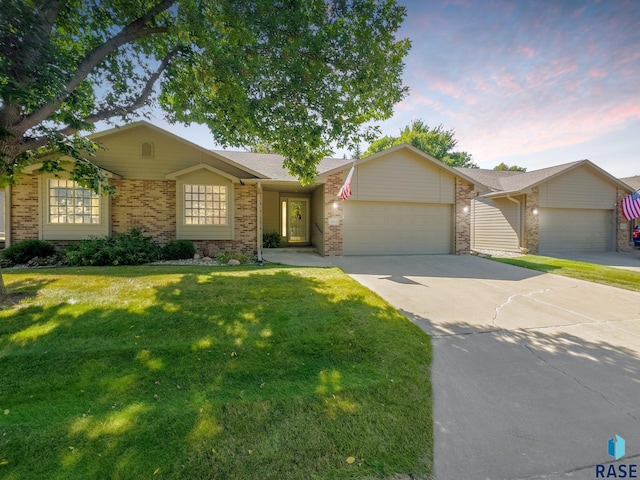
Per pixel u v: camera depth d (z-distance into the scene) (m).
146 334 3.96
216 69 6.09
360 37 6.36
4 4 4.05
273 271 8.25
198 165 10.60
